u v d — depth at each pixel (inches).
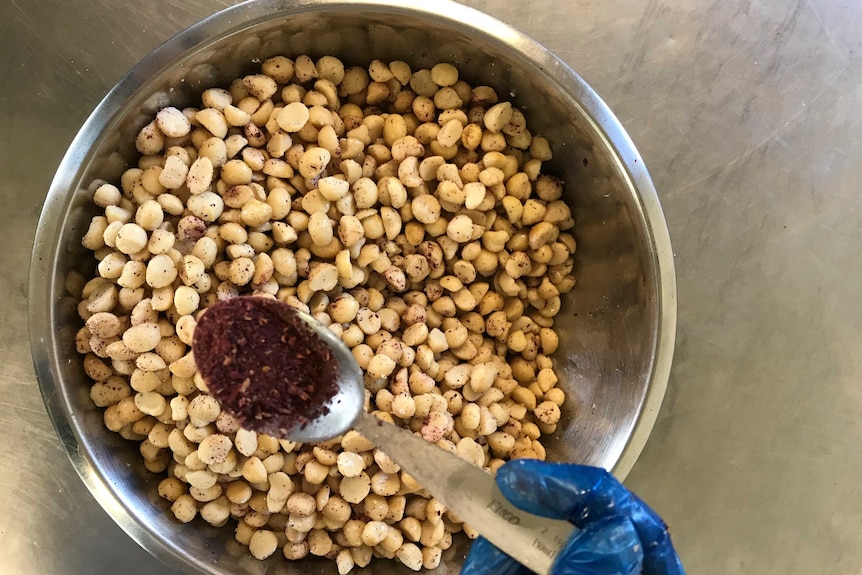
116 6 15.2
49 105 15.3
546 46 16.1
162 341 13.4
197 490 13.7
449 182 14.8
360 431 10.7
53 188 12.3
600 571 10.2
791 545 17.1
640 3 16.2
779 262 16.7
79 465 12.8
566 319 16.7
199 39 12.6
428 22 13.4
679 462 16.9
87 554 15.5
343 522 14.3
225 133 14.0
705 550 17.0
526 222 15.6
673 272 13.7
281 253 14.1
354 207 14.8
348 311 14.4
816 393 17.0
